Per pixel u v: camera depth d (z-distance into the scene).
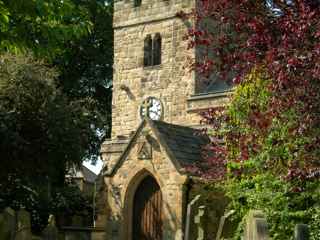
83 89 49.66
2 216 16.64
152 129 26.69
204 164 24.83
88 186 55.03
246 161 17.53
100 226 27.84
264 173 17.41
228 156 17.95
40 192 30.75
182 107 39.25
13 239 16.91
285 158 15.77
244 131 16.86
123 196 27.27
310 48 11.97
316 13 12.20
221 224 18.95
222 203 23.67
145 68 41.44
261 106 15.57
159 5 41.12
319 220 15.83
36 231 31.66
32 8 11.95
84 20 13.73
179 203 25.08
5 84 28.53
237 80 13.70
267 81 14.45
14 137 27.09
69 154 29.94
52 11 12.80
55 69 38.12
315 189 15.80
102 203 28.08
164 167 25.95
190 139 27.69
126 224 27.11
